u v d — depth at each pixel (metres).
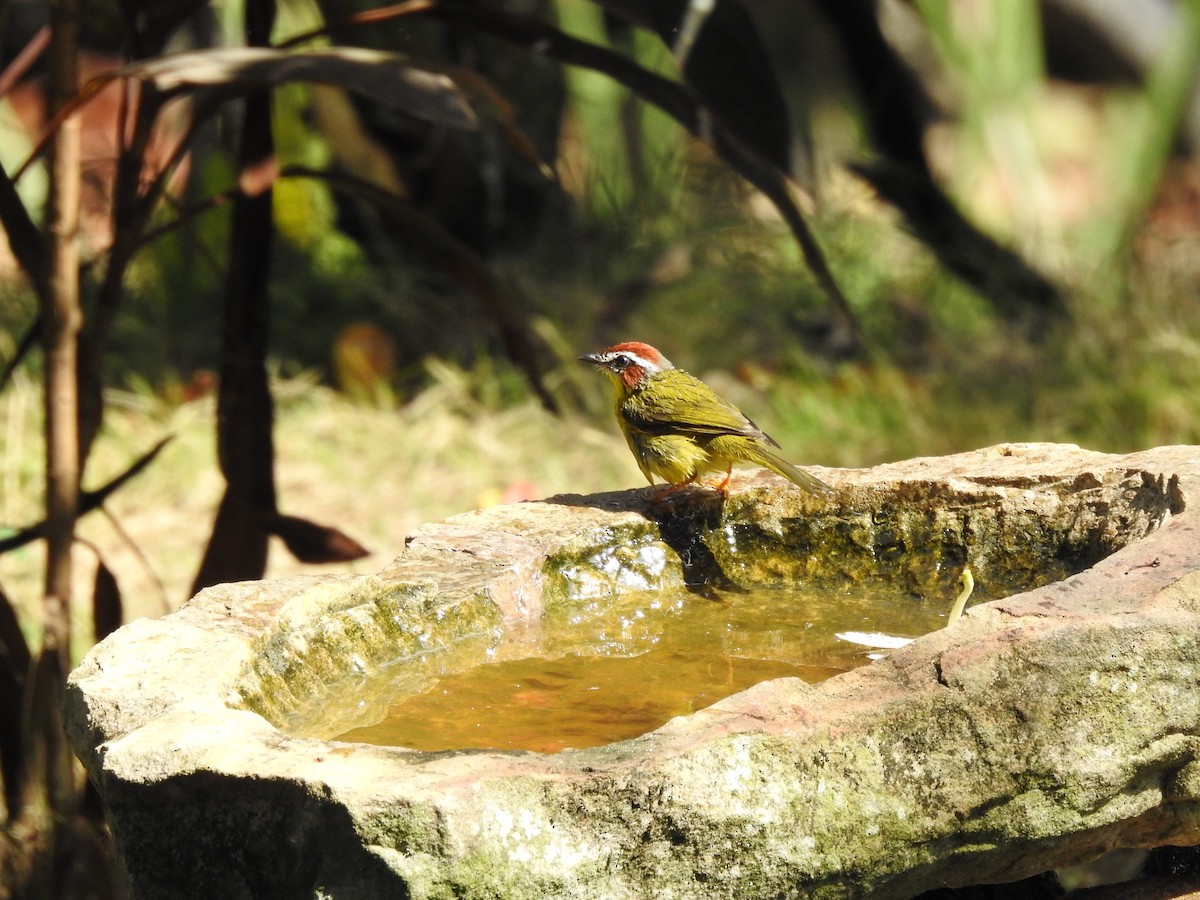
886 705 4.83
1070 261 19.14
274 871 4.64
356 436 15.83
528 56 19.14
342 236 19.28
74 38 7.84
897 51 17.47
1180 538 5.66
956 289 19.00
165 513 14.64
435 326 17.75
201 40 16.86
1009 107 20.36
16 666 8.65
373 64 7.05
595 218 19.88
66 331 7.92
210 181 17.11
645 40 19.25
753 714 4.78
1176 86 19.66
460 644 6.57
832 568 7.54
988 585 7.14
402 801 4.41
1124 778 5.03
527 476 15.02
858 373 16.31
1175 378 15.27
